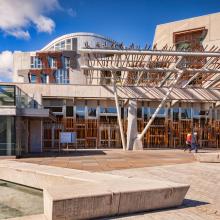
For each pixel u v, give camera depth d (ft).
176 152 80.28
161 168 44.01
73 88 96.07
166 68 85.81
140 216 20.44
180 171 41.01
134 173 38.75
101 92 97.14
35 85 93.71
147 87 96.53
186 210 21.91
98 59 81.92
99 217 19.97
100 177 27.55
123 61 82.07
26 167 36.22
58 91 95.09
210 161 52.03
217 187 30.25
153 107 108.17
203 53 76.69
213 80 97.55
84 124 102.58
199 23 127.13
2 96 58.80
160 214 20.90
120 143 104.27
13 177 36.09
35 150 79.61
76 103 102.37
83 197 19.19
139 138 92.79
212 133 110.11
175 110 109.29
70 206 18.80
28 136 78.79
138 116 107.14
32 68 195.31
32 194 30.60
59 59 185.16
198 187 30.14
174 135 108.47
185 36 130.11
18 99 62.03
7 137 59.11
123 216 20.47
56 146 100.42
